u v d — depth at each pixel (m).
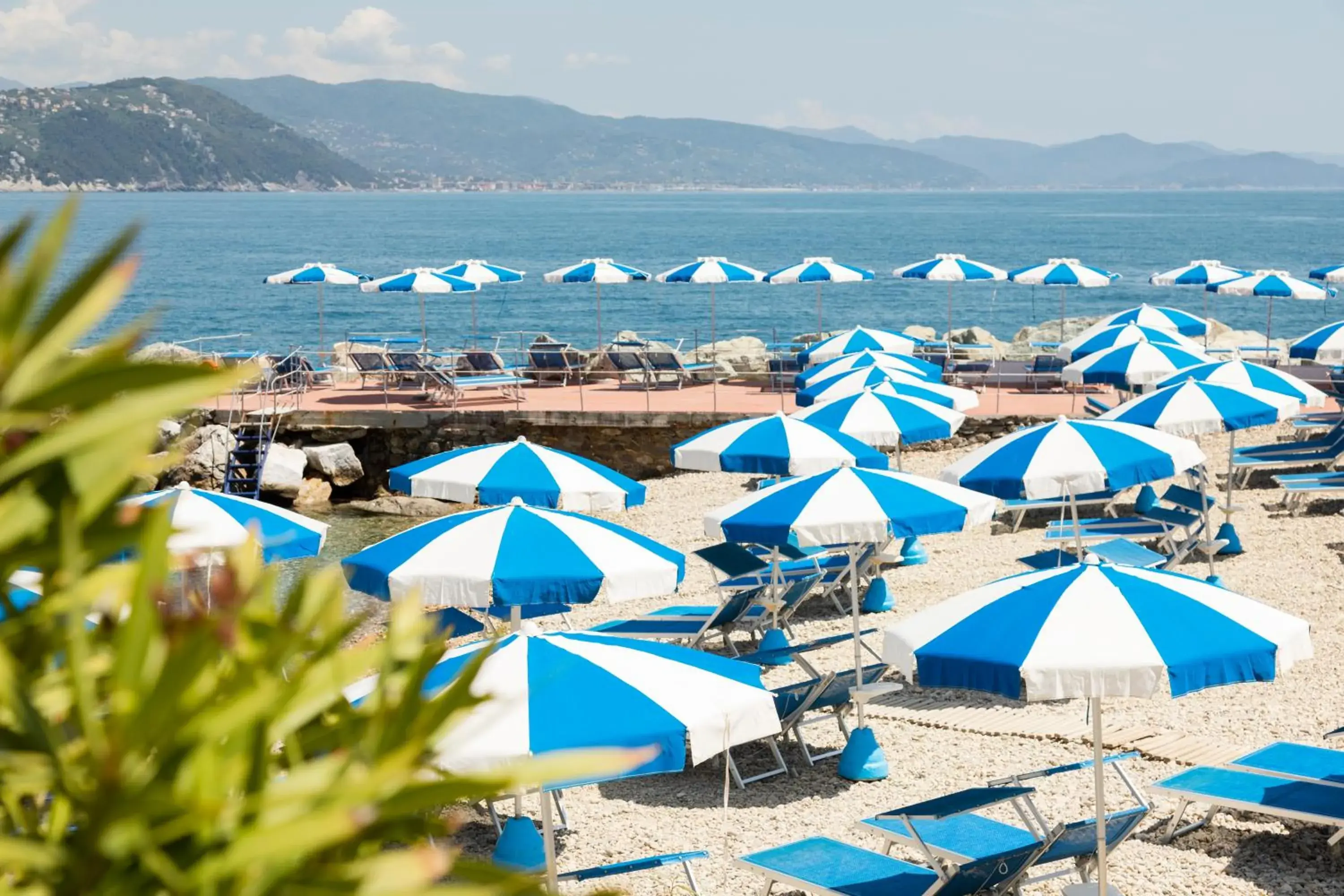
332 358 43.00
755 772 12.90
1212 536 18.75
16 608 2.04
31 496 1.94
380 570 11.16
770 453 16.06
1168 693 14.14
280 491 29.91
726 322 81.38
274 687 2.09
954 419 19.00
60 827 1.95
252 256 142.38
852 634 14.55
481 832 11.88
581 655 8.66
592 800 12.42
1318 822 9.58
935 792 11.97
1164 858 10.30
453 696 2.32
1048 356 33.72
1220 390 18.33
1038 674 8.02
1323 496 23.39
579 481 14.46
